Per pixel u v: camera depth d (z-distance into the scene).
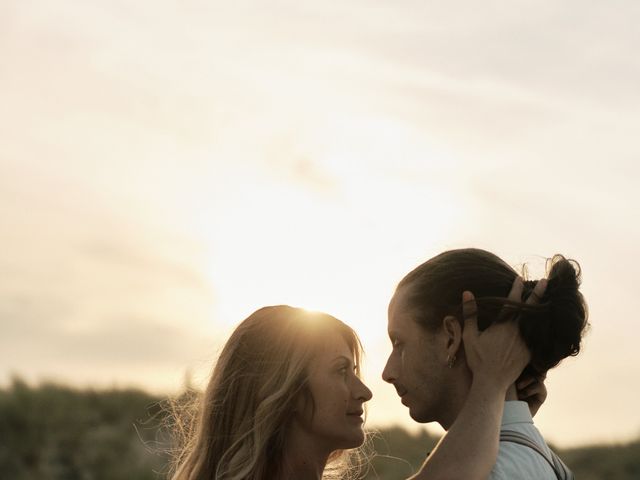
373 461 17.48
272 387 3.23
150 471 14.07
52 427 16.91
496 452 2.77
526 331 2.90
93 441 16.45
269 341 3.30
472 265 2.98
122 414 17.58
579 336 2.92
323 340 3.28
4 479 15.50
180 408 3.77
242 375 3.30
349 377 3.28
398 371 3.04
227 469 3.23
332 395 3.23
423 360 2.99
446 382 2.97
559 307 2.89
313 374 3.23
